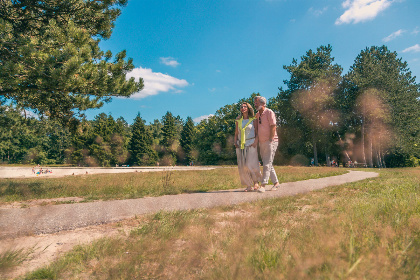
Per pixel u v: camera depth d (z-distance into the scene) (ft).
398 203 10.77
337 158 184.03
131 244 6.80
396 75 159.84
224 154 201.26
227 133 203.00
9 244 7.32
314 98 148.15
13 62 22.65
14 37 26.22
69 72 22.74
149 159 264.93
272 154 19.07
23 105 37.86
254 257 4.99
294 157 163.02
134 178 38.91
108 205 13.35
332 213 9.70
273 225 8.14
